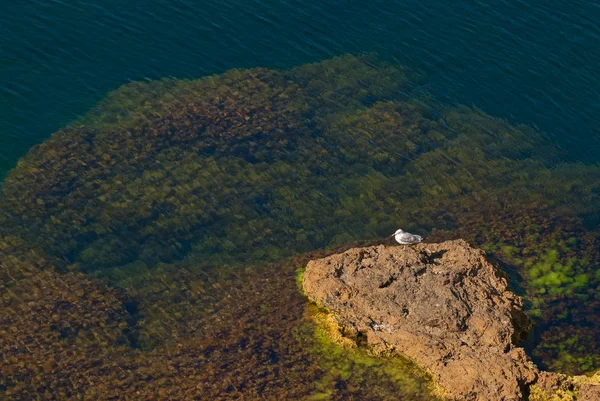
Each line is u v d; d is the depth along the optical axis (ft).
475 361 80.12
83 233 100.73
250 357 84.07
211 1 140.77
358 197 110.83
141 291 93.30
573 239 105.70
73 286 92.84
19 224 100.83
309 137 120.06
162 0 139.13
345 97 128.06
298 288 93.50
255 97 125.29
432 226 106.93
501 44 138.92
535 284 96.78
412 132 122.83
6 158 110.32
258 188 110.52
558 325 90.22
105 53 128.06
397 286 87.20
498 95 130.11
